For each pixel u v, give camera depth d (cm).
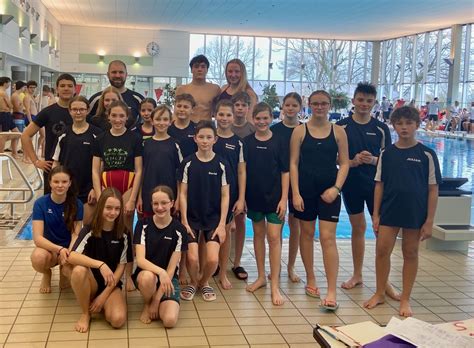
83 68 2348
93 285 330
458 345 202
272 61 2722
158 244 342
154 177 382
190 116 456
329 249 371
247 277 429
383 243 364
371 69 2786
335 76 2773
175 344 303
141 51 2392
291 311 360
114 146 381
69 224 363
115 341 305
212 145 384
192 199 379
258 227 401
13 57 1407
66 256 342
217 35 2631
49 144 421
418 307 374
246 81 463
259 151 388
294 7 1677
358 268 418
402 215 353
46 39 1869
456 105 2078
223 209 381
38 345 296
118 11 1866
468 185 1030
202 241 405
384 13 1784
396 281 430
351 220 416
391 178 356
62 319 332
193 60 461
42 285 375
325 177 376
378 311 364
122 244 341
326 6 1647
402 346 206
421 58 2428
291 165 383
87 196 399
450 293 404
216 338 313
